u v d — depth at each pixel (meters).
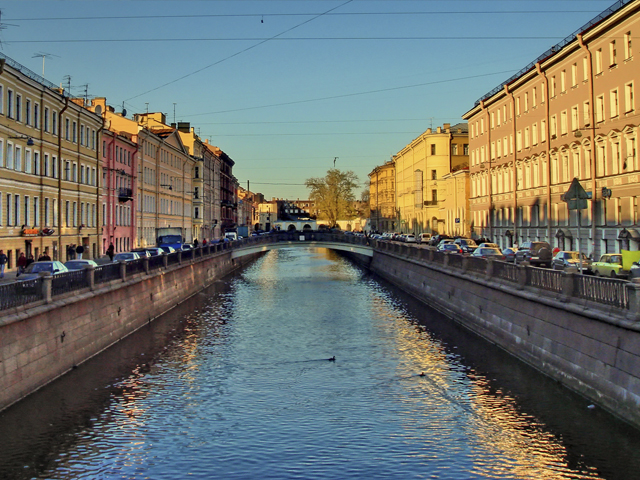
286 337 30.42
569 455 15.47
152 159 75.06
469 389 20.92
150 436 17.08
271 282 59.25
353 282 59.00
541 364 22.30
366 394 20.77
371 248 71.88
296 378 22.88
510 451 15.84
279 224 180.75
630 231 39.94
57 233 47.22
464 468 14.92
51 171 46.41
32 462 15.38
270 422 18.16
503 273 27.16
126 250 65.06
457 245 57.62
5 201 39.00
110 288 28.02
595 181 44.88
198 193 100.44
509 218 63.16
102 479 14.51
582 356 19.11
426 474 14.62
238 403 19.94
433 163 107.12
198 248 53.25
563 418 17.59
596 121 44.75
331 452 15.95
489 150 69.44
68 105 48.59
